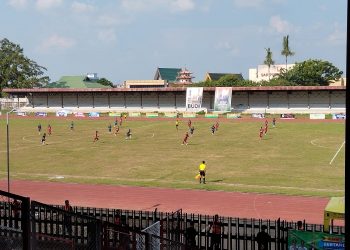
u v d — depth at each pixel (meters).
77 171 50.09
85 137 78.81
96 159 57.34
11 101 146.75
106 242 14.22
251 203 35.34
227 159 56.22
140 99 134.50
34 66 187.62
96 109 137.38
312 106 120.69
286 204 34.84
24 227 7.20
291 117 106.19
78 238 15.02
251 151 62.06
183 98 130.50
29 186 42.84
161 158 57.47
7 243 8.45
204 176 43.06
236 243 22.09
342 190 39.22
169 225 23.66
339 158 55.56
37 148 66.88
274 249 22.12
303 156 57.50
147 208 34.19
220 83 167.75
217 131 84.44
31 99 143.12
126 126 95.31
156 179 45.16
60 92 138.38
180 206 34.72
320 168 49.69
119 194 39.06
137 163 54.22
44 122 105.38
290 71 171.00
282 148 64.12
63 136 80.50
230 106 118.25
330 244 18.12
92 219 9.73
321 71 166.75
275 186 41.22
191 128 82.44
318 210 32.94
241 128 88.12
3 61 180.88
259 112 122.50
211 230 23.42
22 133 85.38
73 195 38.91
